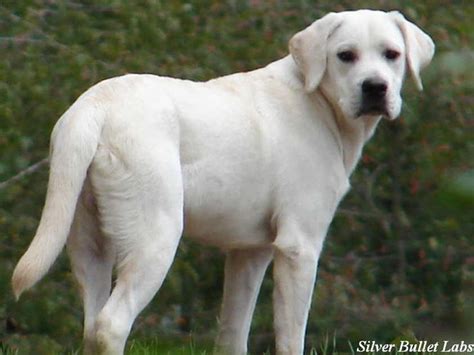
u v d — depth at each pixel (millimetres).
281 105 9609
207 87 9406
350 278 15148
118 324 8750
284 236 9555
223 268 14523
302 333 9688
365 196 15516
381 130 15531
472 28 15266
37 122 13664
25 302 13562
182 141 9047
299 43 9727
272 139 9469
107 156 8781
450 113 15391
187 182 9109
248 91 9578
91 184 8867
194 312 14453
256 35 14523
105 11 14367
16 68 13859
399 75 9719
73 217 9023
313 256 9633
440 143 15391
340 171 9781
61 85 13656
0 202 13383
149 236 8812
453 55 14781
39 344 13141
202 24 14602
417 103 15211
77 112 8828
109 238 8930
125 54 13914
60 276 13844
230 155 9266
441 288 15539
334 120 9789
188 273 14094
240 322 10141
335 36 9656
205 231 9523
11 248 13500
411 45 9766
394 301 15219
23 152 13586
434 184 15492
